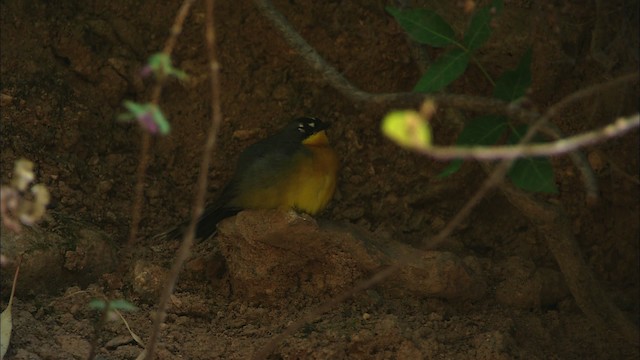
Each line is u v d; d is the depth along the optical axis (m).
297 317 9.95
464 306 10.46
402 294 10.23
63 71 11.45
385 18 11.32
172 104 11.81
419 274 10.10
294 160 10.14
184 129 11.77
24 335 9.09
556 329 10.59
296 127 10.39
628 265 11.19
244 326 9.95
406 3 10.59
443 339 9.82
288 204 10.17
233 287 10.35
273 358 9.46
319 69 9.17
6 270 9.56
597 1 10.12
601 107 10.65
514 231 11.47
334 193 10.97
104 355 9.13
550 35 10.49
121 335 9.48
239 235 10.04
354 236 10.00
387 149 11.66
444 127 11.26
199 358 9.40
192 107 11.80
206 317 10.01
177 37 11.76
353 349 9.48
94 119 11.45
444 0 10.52
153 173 11.66
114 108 11.67
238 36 11.74
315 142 10.41
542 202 9.01
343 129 11.73
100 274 10.30
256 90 11.79
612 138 10.79
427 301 10.23
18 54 11.23
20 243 9.69
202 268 10.48
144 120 5.87
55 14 11.55
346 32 11.48
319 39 11.57
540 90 10.73
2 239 9.62
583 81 10.74
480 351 9.61
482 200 11.47
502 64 10.62
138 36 11.81
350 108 11.73
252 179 10.12
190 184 11.71
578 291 9.51
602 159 10.92
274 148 10.26
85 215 10.92
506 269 10.92
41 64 11.32
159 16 11.80
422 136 4.73
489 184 6.42
